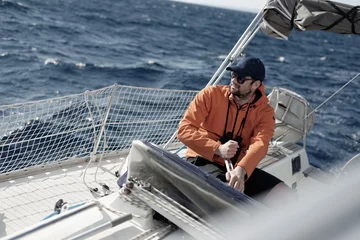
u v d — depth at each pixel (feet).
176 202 7.86
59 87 47.83
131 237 7.44
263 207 7.29
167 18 175.52
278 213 6.63
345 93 50.62
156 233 7.62
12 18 89.35
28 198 12.09
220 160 10.28
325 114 40.34
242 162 9.34
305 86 66.59
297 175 13.96
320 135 33.06
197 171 7.95
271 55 107.96
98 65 63.41
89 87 51.03
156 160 8.01
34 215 11.35
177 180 7.89
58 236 7.04
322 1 10.44
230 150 9.39
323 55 124.16
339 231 3.79
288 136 14.85
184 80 64.28
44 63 57.06
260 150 9.62
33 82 47.32
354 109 44.09
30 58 58.23
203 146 9.69
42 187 12.75
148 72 65.46
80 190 12.91
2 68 51.01
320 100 59.77
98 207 7.93
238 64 9.89
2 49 61.16
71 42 79.82
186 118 10.29
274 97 14.92
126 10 175.01
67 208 8.77
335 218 3.87
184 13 232.73
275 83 65.87
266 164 12.89
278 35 11.27
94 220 7.59
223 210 7.41
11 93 41.73
